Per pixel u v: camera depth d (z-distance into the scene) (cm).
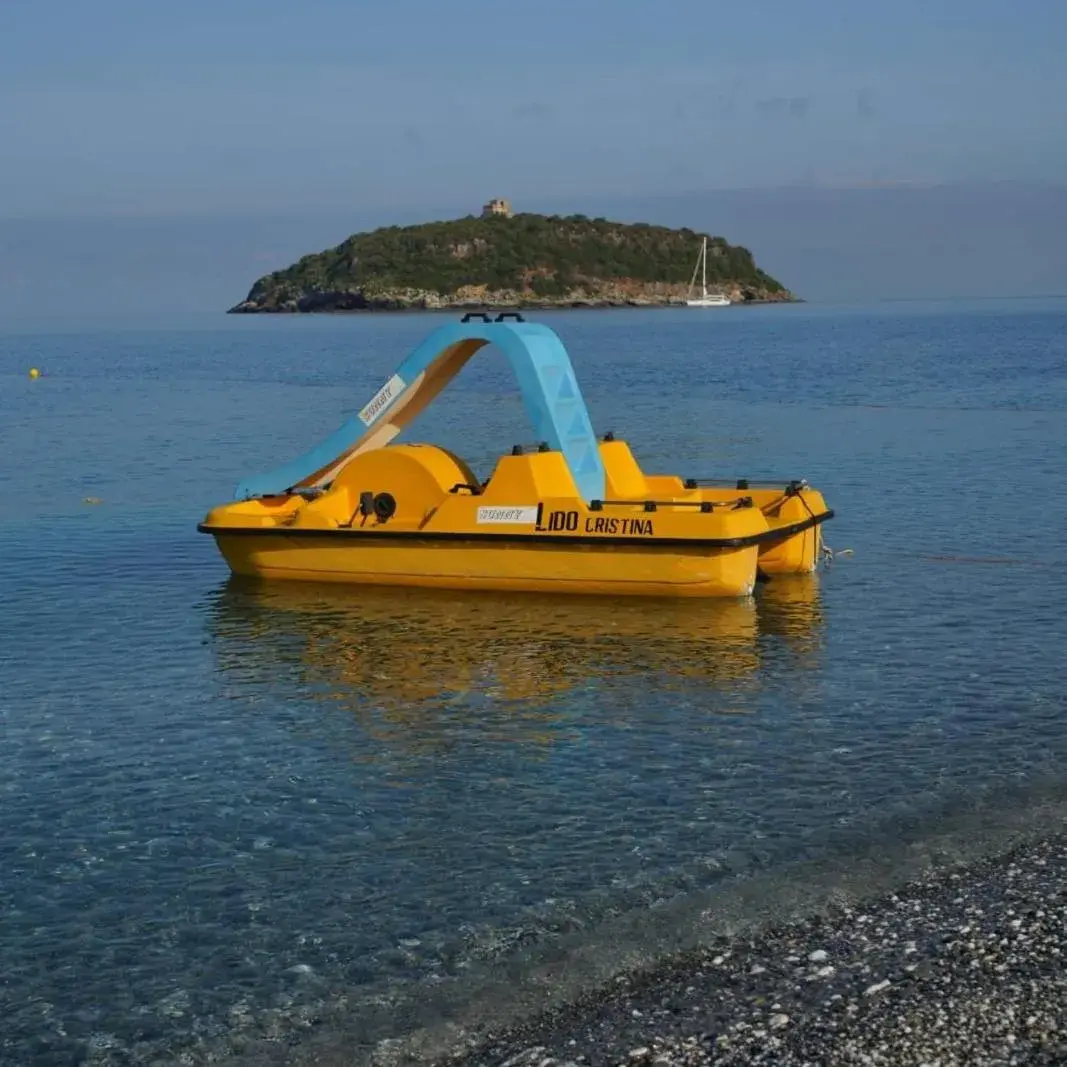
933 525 2339
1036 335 11775
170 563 2145
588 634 1653
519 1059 771
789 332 13688
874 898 952
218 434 4262
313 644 1647
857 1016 784
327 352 10625
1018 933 877
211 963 903
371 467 1892
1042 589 1850
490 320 1891
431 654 1591
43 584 2008
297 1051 802
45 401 5816
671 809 1130
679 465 3203
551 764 1238
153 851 1075
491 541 1802
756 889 976
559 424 1830
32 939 940
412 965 891
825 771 1204
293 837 1096
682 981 849
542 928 933
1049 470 2988
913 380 6119
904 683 1448
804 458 3306
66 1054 809
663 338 12225
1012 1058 734
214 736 1338
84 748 1309
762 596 1833
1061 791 1140
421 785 1198
